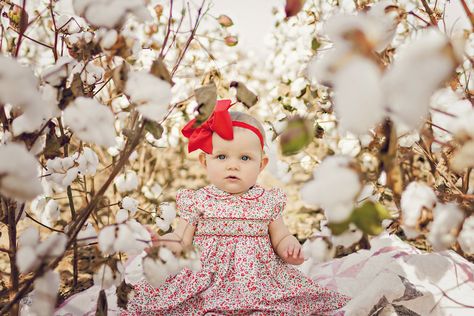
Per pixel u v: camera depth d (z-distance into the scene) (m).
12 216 1.38
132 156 2.01
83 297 1.92
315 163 2.55
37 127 1.15
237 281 1.75
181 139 3.54
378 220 0.85
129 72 1.12
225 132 1.82
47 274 1.12
